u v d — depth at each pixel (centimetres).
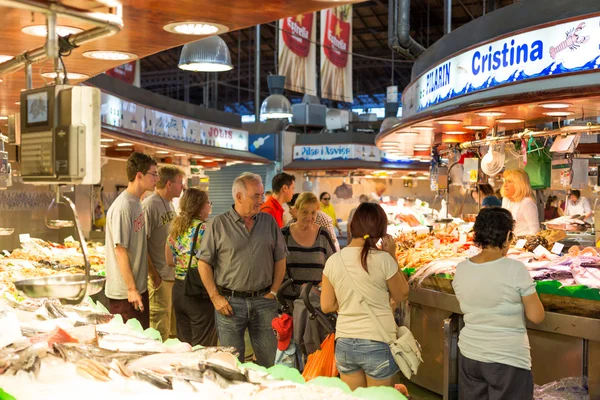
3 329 227
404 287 347
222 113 1473
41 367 202
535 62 510
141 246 470
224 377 207
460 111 586
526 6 530
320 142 1814
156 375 204
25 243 662
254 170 1830
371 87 3039
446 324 500
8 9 296
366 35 2434
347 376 349
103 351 225
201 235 476
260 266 425
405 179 1928
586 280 425
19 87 498
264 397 189
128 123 1005
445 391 506
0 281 471
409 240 711
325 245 491
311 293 395
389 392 195
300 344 397
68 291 240
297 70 1272
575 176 685
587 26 473
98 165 245
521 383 344
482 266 351
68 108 239
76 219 239
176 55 2672
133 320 310
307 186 1842
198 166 1394
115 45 380
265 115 1664
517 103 519
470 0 1978
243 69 2939
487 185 833
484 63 571
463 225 784
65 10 245
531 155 768
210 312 475
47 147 247
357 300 342
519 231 657
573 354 436
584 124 619
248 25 339
